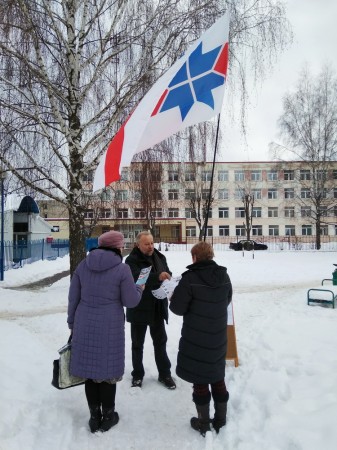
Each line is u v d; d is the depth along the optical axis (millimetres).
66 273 17328
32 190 10180
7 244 18766
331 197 33719
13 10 8430
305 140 29062
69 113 9711
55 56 9695
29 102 9438
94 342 3307
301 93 29094
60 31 9195
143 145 4344
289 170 31547
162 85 4340
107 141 9875
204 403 3355
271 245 41312
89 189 11742
